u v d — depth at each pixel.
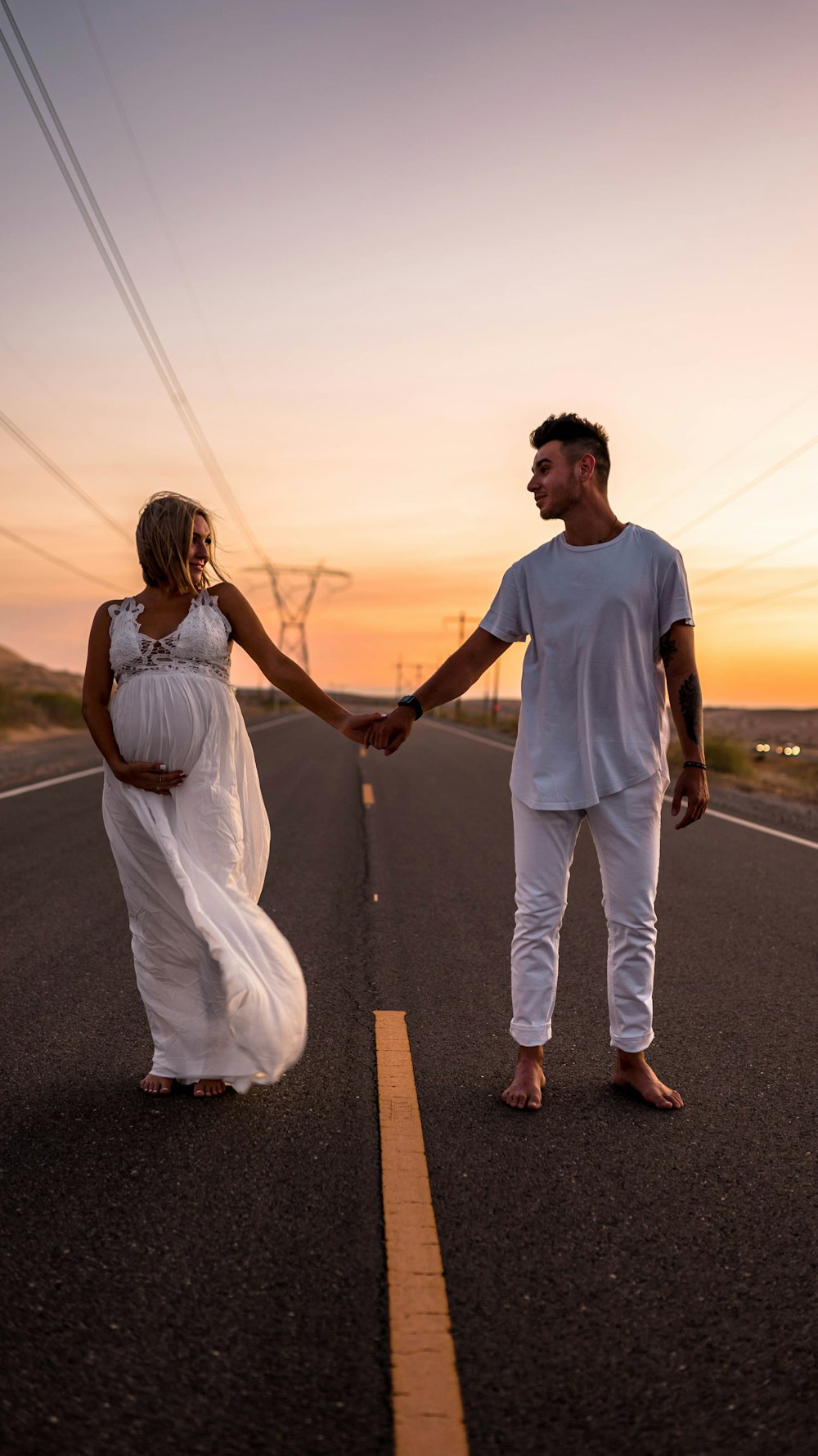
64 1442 1.66
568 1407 1.78
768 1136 2.98
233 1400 1.78
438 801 11.95
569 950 5.23
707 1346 1.96
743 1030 3.99
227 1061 3.03
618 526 3.16
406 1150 2.80
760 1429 1.74
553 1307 2.07
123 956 4.87
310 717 50.56
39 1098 3.13
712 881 7.27
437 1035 3.83
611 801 3.12
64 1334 1.95
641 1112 3.14
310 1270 2.19
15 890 6.38
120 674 3.05
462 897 6.47
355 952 5.06
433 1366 1.88
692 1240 2.36
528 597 3.22
